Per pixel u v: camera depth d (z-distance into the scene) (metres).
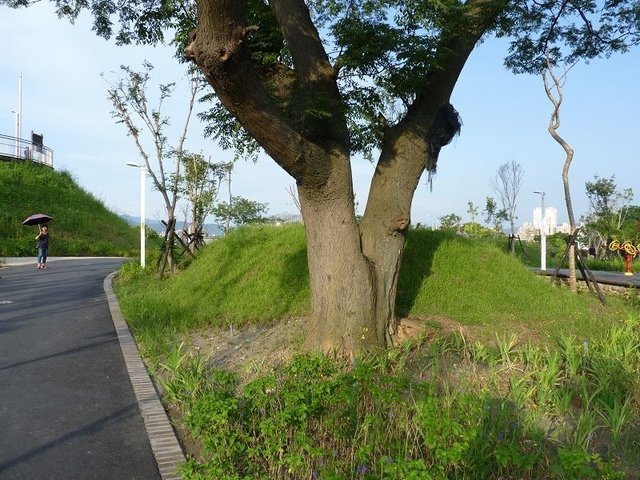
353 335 6.57
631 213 34.62
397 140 7.14
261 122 5.58
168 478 4.20
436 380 5.76
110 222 39.81
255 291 9.94
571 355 6.24
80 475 4.27
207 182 18.00
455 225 22.45
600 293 10.62
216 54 4.82
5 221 31.06
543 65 11.38
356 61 6.65
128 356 7.63
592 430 4.59
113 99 14.59
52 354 7.84
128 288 13.55
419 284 8.98
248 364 6.64
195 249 16.02
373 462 3.80
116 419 5.40
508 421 4.32
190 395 5.42
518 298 9.11
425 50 6.63
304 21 6.87
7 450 4.70
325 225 6.64
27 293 14.06
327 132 6.63
